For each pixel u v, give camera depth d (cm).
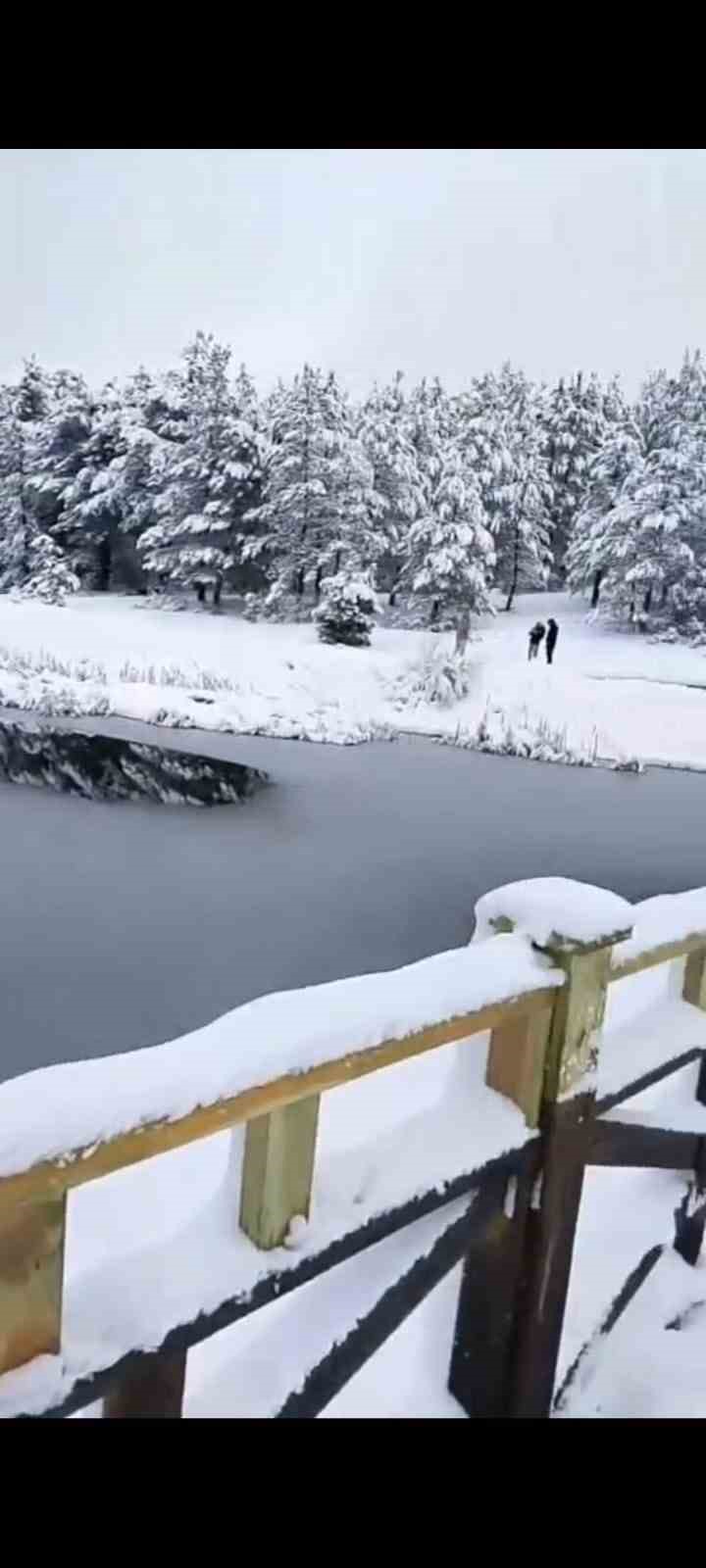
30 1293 83
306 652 2083
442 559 2384
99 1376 90
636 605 2577
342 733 1565
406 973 122
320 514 2608
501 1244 142
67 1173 81
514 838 973
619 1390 172
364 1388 136
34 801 981
